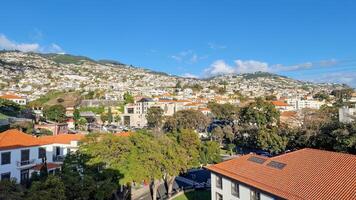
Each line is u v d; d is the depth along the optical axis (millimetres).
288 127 84312
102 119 155500
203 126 123688
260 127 94750
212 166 37906
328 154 30750
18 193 26172
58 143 52750
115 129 131000
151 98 190375
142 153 39250
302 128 66438
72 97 196625
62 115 125438
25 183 42875
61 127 89625
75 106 170375
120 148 39094
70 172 34594
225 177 35469
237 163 36562
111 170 36812
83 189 30766
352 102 189500
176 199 45469
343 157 29188
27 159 44406
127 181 36812
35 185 27406
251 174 32812
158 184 52719
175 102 182375
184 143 50875
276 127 89312
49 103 180875
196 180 57750
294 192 26922
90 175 34781
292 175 29562
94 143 40344
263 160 34781
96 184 32969
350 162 27953
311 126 60906
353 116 61812
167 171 40875
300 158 32125
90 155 38875
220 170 36219
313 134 56562
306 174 28812
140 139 40875
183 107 177625
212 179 37938
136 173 37188
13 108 115438
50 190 26594
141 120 163125
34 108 148250
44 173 44562
